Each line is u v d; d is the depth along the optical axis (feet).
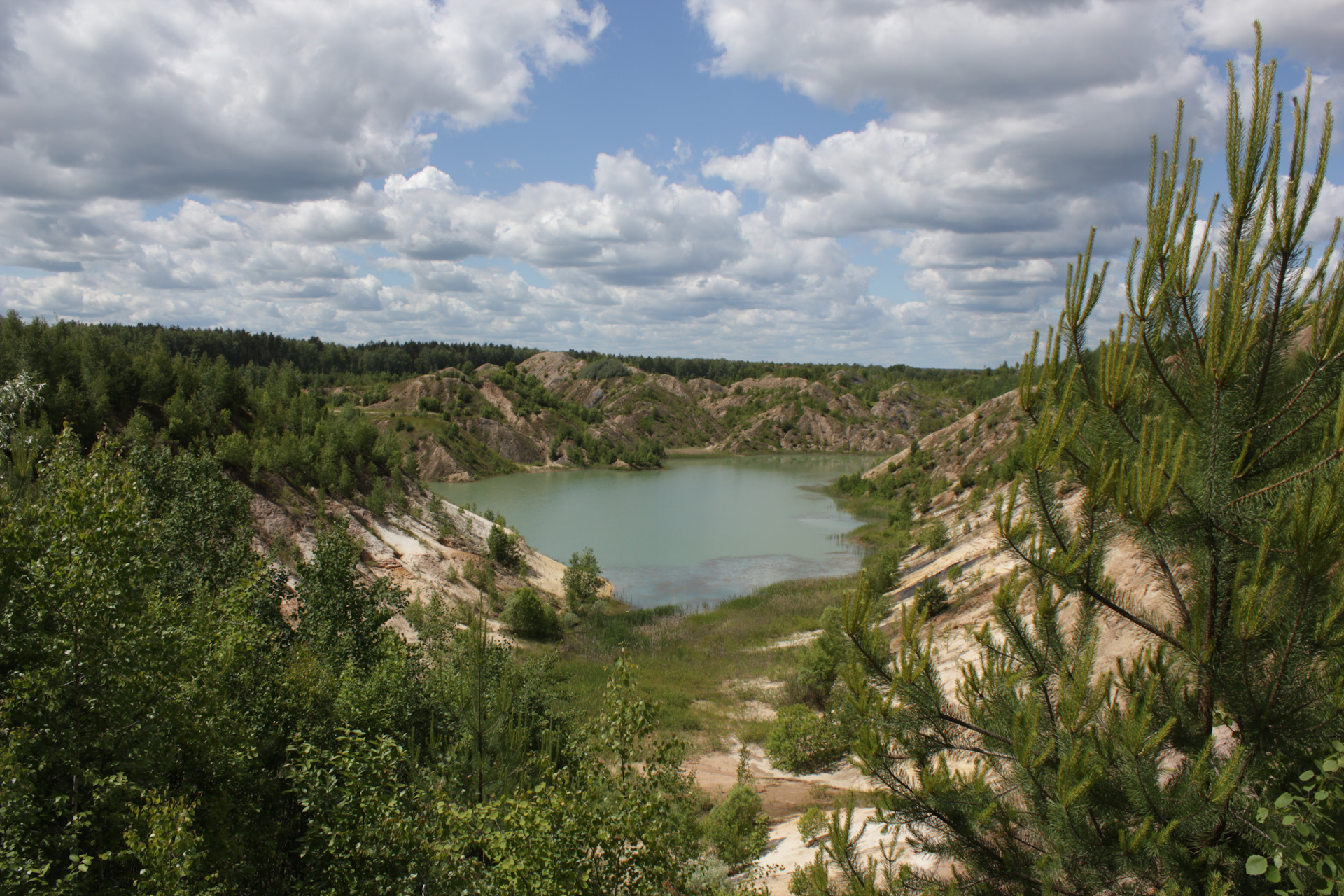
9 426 67.21
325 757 31.07
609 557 197.88
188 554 61.26
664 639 120.57
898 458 340.39
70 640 29.14
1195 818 14.05
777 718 72.43
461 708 40.40
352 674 49.93
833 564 188.85
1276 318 14.32
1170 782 15.66
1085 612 17.29
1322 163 13.58
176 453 140.67
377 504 158.40
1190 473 15.11
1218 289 14.85
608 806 27.81
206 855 29.43
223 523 66.90
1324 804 13.34
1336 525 12.32
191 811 27.91
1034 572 17.30
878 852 30.12
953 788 17.75
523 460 446.19
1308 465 13.80
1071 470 16.89
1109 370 16.01
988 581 83.97
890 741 18.93
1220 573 15.10
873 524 249.55
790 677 92.02
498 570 159.22
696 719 79.25
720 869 37.24
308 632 61.21
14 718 28.60
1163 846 13.96
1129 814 15.02
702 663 106.63
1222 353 14.65
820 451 618.85
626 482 386.73
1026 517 17.43
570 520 259.60
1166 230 15.46
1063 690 15.30
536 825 25.49
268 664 44.50
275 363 531.09
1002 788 17.56
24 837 26.16
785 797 57.11
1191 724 16.51
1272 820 13.66
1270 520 13.99
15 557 29.37
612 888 25.86
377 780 28.96
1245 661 13.93
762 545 215.10
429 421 428.56
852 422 645.51
